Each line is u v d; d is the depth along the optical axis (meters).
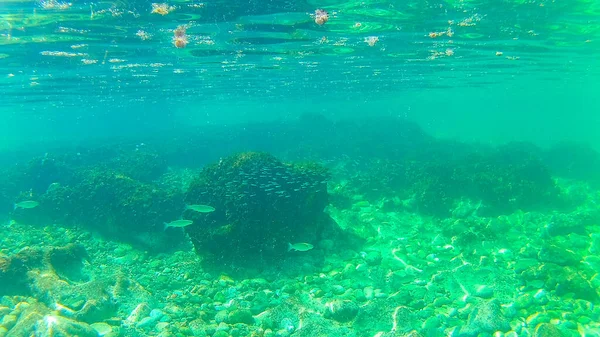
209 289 7.39
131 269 8.73
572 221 9.96
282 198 8.70
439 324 5.98
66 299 6.41
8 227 12.32
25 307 5.93
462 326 5.85
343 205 13.12
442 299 6.73
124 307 6.54
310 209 9.05
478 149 25.00
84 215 11.71
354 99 54.75
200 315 6.31
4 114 44.31
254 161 9.11
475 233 9.51
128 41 13.89
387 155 22.36
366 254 8.88
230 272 8.16
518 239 9.66
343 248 9.23
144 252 9.85
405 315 6.15
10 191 14.99
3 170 18.69
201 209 8.27
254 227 8.36
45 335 4.98
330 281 7.63
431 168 13.93
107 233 11.07
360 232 10.25
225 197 8.77
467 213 11.85
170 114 82.81
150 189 11.07
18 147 40.53
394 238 10.09
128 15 10.87
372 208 12.94
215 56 17.58
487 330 5.70
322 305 6.73
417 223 11.46
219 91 33.56
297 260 8.45
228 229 8.24
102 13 10.61
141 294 6.96
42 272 7.22
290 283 7.55
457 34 14.84
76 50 14.94
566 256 7.73
